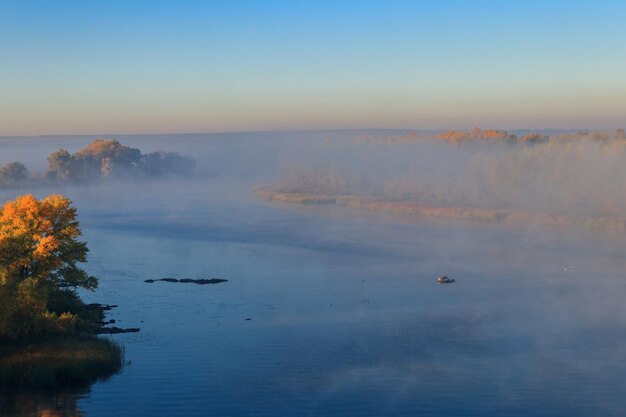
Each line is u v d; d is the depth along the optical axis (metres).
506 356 51.22
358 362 49.88
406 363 49.66
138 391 44.12
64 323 51.91
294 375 47.22
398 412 41.38
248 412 41.12
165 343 53.66
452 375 47.38
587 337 55.78
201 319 60.88
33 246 53.44
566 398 43.28
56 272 55.91
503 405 42.28
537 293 70.75
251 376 46.72
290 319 60.94
